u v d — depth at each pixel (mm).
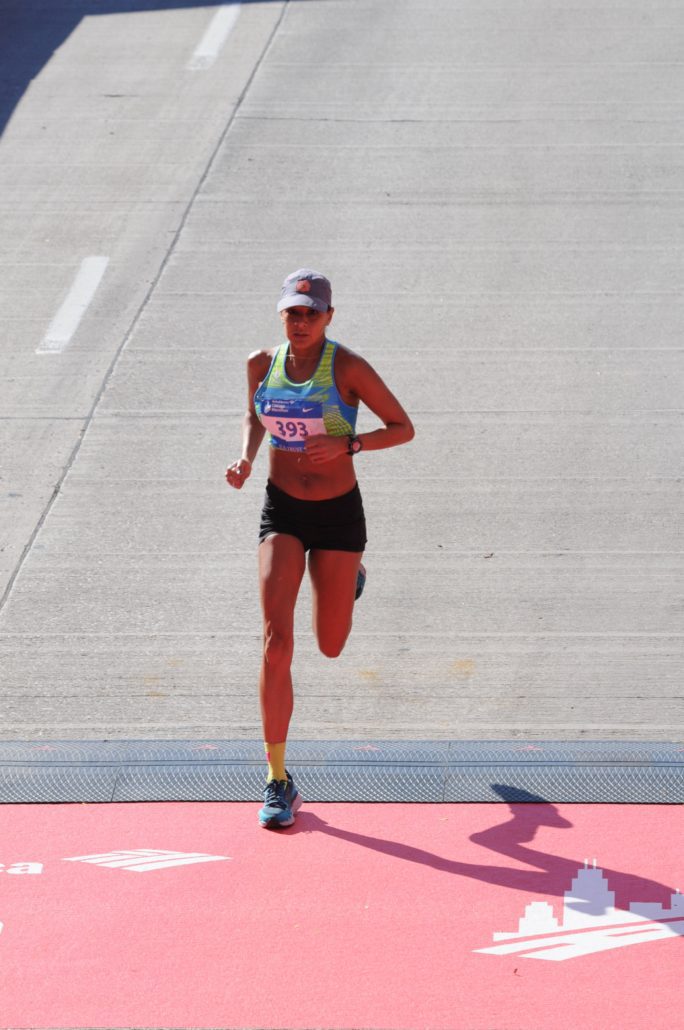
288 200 48844
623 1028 15672
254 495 31609
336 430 19391
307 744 22438
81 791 21141
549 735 22719
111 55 64062
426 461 32938
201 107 57438
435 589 27484
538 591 27359
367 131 54438
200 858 19312
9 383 37250
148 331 40094
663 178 49688
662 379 36719
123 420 35281
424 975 16703
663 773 21297
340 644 21250
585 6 68438
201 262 44438
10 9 71188
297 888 18547
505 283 42594
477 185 49625
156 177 51031
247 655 25438
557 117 55188
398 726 23125
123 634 26203
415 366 37719
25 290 42875
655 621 26234
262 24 67625
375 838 19781
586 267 43469
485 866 18984
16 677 24797
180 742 22656
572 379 36844
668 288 42031
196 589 27766
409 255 44594
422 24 66750
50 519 30672
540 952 17078
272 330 39875
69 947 17359
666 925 17578
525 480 31922
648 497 31016
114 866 19141
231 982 16656
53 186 50531
